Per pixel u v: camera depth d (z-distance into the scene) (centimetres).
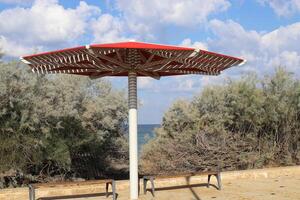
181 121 1702
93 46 680
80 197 929
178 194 952
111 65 846
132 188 893
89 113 1488
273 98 1524
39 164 1256
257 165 1495
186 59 797
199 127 1620
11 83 1106
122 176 1680
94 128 1534
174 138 1681
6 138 1145
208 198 905
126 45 700
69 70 909
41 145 1185
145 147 1783
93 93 1653
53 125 1262
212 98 1667
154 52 729
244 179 1170
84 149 1531
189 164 1547
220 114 1606
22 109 1140
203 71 971
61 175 1377
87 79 1598
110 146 1764
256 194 943
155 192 977
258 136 1567
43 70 870
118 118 1659
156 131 1802
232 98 1597
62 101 1306
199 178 1117
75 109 1323
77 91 1473
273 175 1216
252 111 1525
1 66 1119
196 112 1669
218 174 1016
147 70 884
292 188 1015
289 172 1252
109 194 956
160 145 1678
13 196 906
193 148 1561
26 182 1249
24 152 1185
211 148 1528
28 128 1172
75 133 1404
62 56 736
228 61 806
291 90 1569
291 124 1559
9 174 1179
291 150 1560
